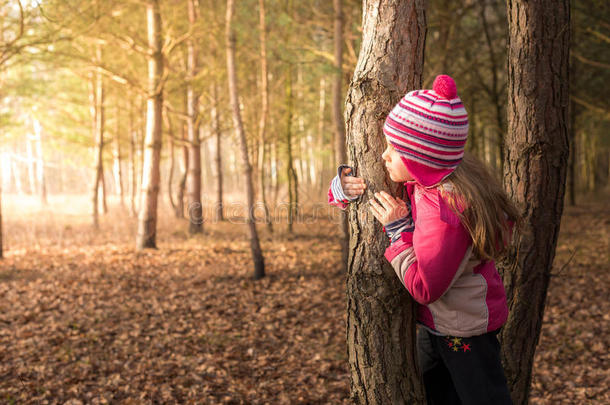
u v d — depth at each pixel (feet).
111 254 30.58
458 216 4.09
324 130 56.29
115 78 31.83
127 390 11.93
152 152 32.78
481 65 30.50
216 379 12.84
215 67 37.93
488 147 54.29
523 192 6.72
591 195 66.13
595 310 17.76
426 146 4.00
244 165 24.66
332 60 25.14
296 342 15.96
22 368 12.97
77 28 25.53
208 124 45.73
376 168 4.68
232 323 17.94
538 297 6.95
